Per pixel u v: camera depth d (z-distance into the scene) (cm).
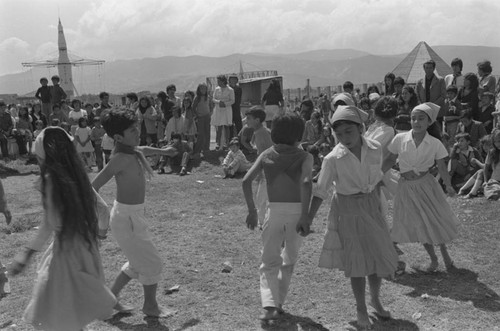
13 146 1752
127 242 465
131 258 470
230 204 985
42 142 398
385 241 450
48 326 393
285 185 461
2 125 1742
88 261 404
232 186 1176
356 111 450
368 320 458
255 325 472
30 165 1647
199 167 1422
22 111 1808
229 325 473
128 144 461
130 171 460
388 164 587
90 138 1597
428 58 2205
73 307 392
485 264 607
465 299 516
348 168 449
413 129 566
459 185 970
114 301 411
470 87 1148
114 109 461
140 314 497
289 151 464
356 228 448
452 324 464
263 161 470
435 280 567
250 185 471
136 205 466
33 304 395
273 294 467
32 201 1101
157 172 1413
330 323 473
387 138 605
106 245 722
